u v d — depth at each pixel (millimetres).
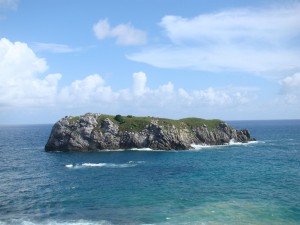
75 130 137375
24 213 49844
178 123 156250
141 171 86812
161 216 46781
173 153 127500
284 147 149500
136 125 145250
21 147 165625
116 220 45562
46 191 64625
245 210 48812
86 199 57656
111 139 138250
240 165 96062
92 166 96250
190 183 70000
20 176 82500
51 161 109000
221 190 62406
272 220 44188
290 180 71375
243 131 180000
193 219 45031
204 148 145875
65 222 45156
